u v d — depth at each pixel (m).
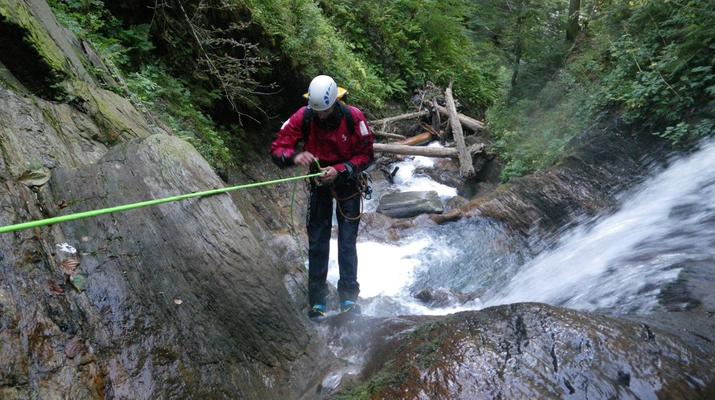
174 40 6.88
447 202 8.32
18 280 2.08
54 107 3.28
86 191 2.65
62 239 2.41
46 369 1.94
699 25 5.82
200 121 6.47
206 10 7.12
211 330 2.53
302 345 2.88
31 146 2.79
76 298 2.22
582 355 1.99
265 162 8.13
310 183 3.70
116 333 2.24
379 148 10.08
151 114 5.04
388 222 7.07
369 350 2.94
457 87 15.06
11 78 3.23
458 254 6.13
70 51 4.11
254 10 8.04
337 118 3.48
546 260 5.16
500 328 2.22
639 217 4.80
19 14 3.42
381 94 12.28
